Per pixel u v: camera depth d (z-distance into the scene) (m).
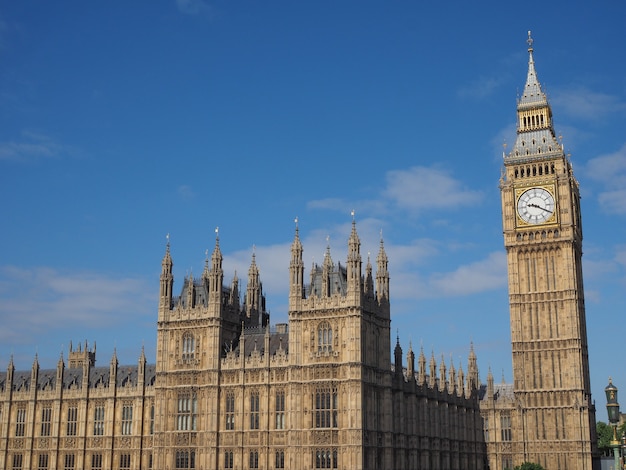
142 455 126.38
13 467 134.75
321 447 105.69
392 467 111.50
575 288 152.62
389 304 117.38
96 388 132.12
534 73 167.38
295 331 110.62
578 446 146.38
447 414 140.25
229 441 112.19
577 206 164.00
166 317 119.69
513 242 158.12
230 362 114.75
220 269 118.38
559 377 150.62
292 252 113.06
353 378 105.44
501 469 155.00
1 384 142.75
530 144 162.12
